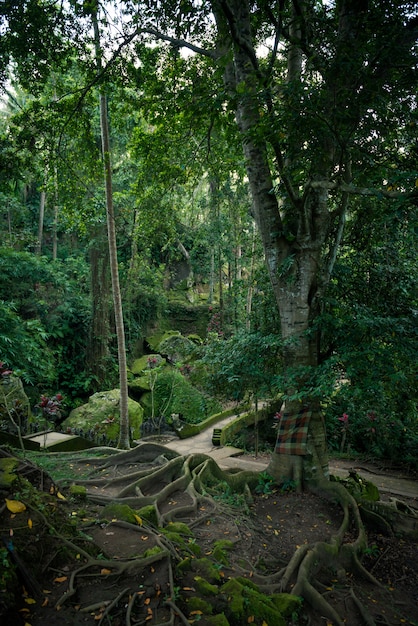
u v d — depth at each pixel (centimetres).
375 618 372
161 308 1881
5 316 1059
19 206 1520
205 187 1834
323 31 485
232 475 619
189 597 299
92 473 616
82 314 1409
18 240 1485
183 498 521
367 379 499
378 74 475
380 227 625
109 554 342
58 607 265
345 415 948
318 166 552
